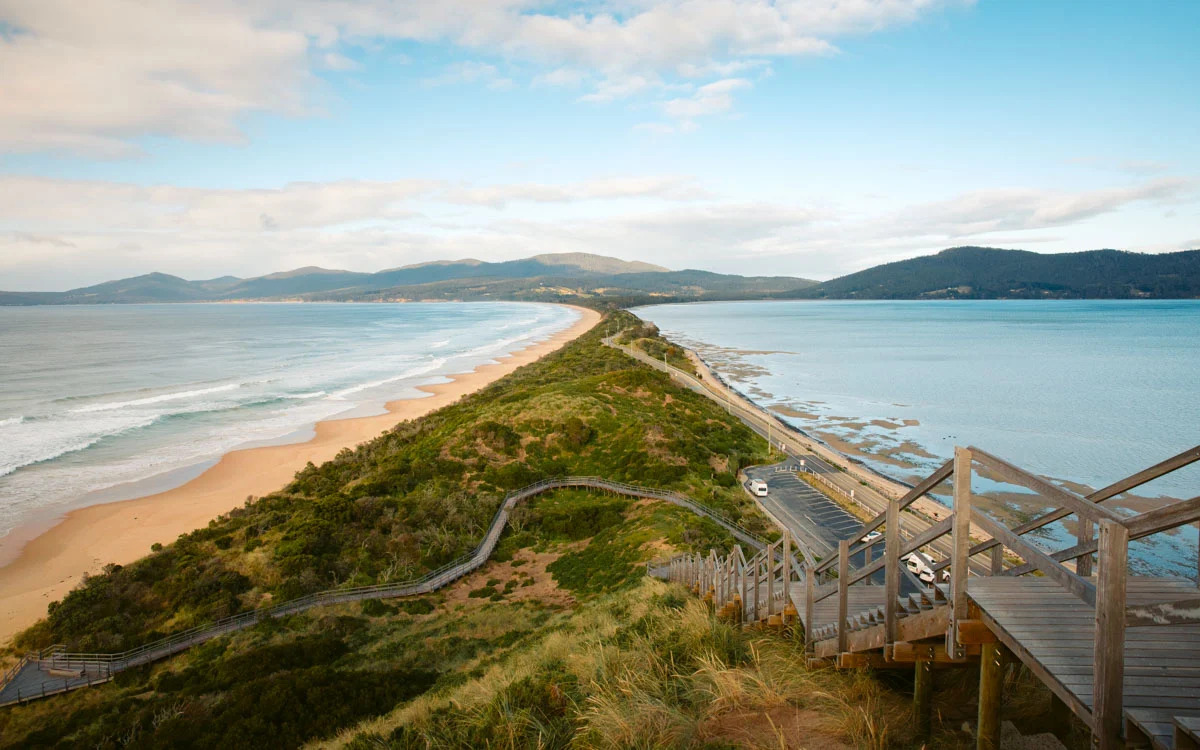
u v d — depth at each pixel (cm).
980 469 5991
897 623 680
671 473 4675
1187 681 429
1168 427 7606
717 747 689
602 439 5303
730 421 6762
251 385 9681
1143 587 610
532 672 1163
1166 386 10444
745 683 828
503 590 3083
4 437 6438
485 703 1001
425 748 939
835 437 7319
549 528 3941
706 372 11581
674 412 6378
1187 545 4222
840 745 663
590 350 12025
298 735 1744
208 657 2492
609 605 2000
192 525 4150
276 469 5394
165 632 2734
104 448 6047
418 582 3133
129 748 1783
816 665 880
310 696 1919
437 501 4028
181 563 3306
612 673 963
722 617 1269
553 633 1908
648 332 16425
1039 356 14538
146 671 2456
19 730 2148
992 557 782
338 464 5219
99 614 2898
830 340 18900
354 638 2556
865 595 955
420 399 8462
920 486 623
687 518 3725
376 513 3812
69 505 4544
